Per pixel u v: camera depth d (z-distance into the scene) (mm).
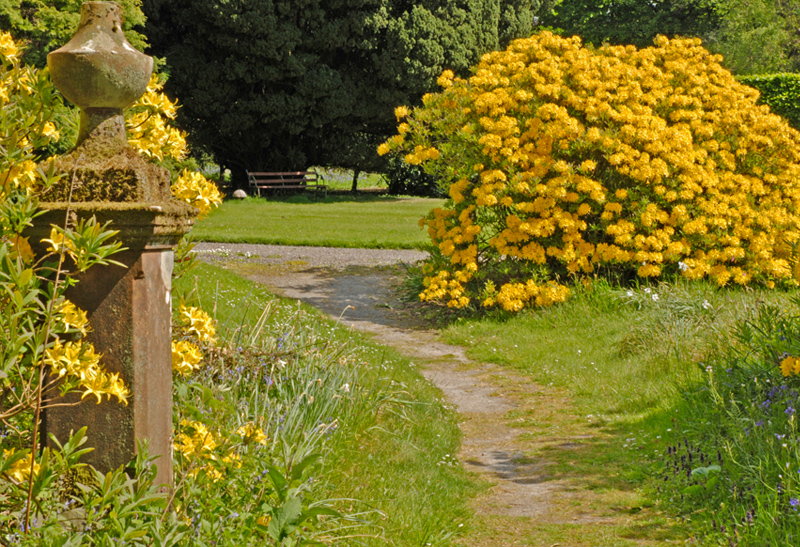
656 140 10734
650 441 5559
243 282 11352
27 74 2879
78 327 2512
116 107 2762
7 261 2209
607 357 8297
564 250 11000
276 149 31672
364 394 6004
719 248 11117
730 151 11711
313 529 3422
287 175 32094
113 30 2752
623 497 4609
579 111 11141
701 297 9297
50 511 2525
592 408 6773
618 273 11320
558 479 5020
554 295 10547
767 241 11078
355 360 6750
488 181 10875
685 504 4332
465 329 10242
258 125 30031
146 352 2744
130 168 2676
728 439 4918
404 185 35188
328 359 6102
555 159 11156
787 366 4957
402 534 3891
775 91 20969
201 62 27469
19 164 2516
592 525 4184
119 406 2701
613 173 11234
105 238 2373
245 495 3158
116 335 2680
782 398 5125
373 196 33719
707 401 5859
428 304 11820
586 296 10500
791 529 3674
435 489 4691
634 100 11148
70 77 2629
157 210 2615
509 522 4266
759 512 3781
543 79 10992
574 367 8070
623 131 10766
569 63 11312
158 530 2514
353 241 17703
